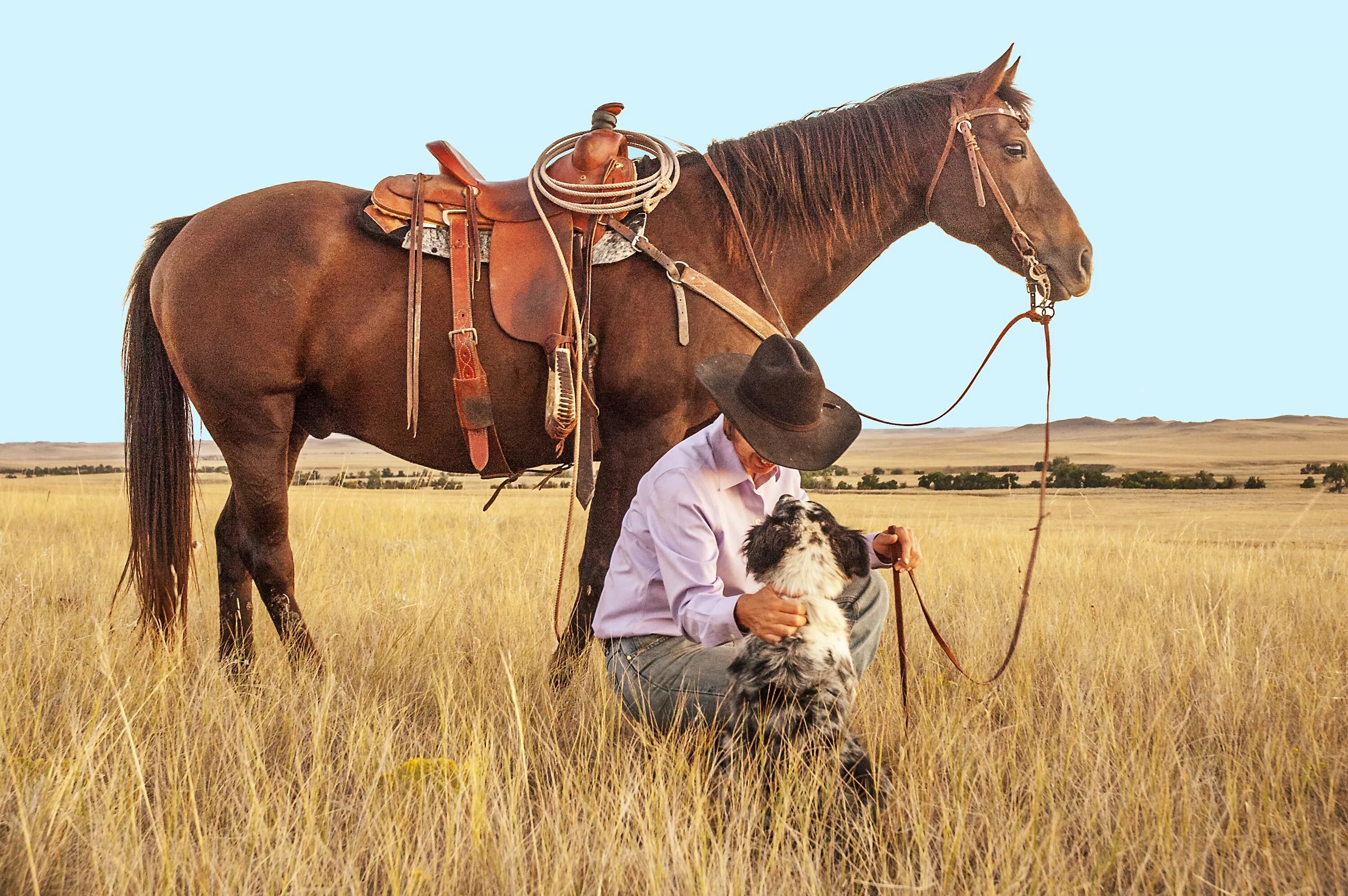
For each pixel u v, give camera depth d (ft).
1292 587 21.54
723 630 9.58
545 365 13.60
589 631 13.78
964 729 11.75
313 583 20.99
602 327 13.71
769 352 10.27
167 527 14.57
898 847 9.11
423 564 23.53
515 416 13.85
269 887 8.13
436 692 13.51
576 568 24.00
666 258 13.58
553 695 13.20
